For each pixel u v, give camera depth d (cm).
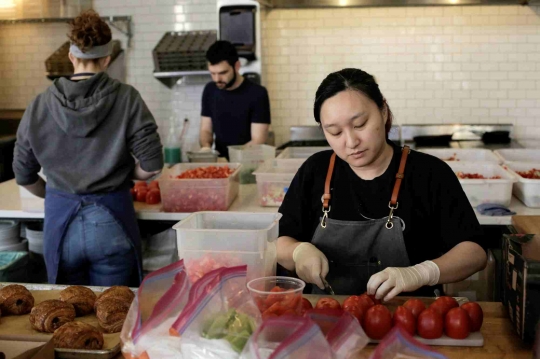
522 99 541
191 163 369
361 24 546
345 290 202
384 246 198
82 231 281
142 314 137
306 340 111
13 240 345
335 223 199
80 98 268
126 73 573
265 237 168
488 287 281
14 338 154
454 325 151
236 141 456
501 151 398
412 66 548
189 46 519
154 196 337
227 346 121
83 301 177
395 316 153
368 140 177
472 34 536
